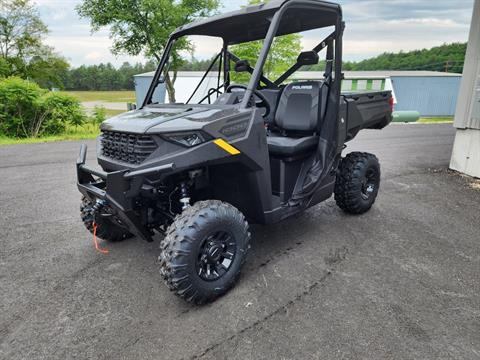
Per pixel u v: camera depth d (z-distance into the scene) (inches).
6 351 75.7
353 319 83.9
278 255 116.0
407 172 224.2
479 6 197.6
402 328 80.7
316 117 122.9
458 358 72.1
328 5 107.4
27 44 922.1
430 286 97.4
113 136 97.4
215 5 609.9
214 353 74.2
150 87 124.4
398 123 577.0
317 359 72.0
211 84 135.4
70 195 181.2
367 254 116.0
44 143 350.9
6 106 403.9
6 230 138.3
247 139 94.2
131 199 86.2
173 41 127.3
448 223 141.8
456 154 225.0
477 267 107.7
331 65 123.2
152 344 77.2
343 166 143.1
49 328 82.9
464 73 212.2
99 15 589.9
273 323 83.0
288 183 118.8
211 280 89.8
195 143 85.7
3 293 96.8
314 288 96.9
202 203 91.0
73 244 126.6
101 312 88.6
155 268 110.0
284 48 210.4
